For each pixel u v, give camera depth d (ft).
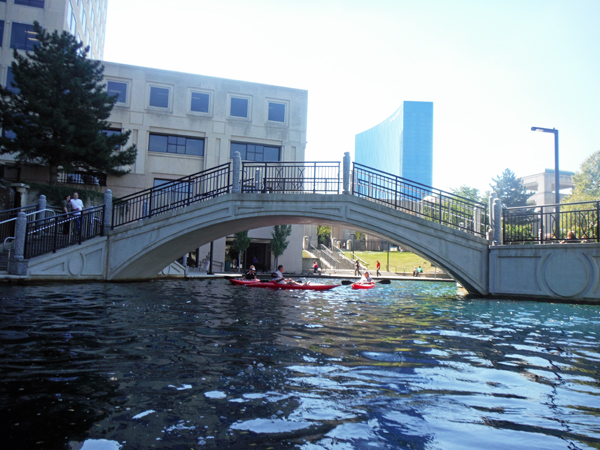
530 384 12.92
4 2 91.86
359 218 46.11
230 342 17.98
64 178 91.50
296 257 117.60
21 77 69.05
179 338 18.51
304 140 109.50
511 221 44.57
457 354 16.93
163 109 100.78
